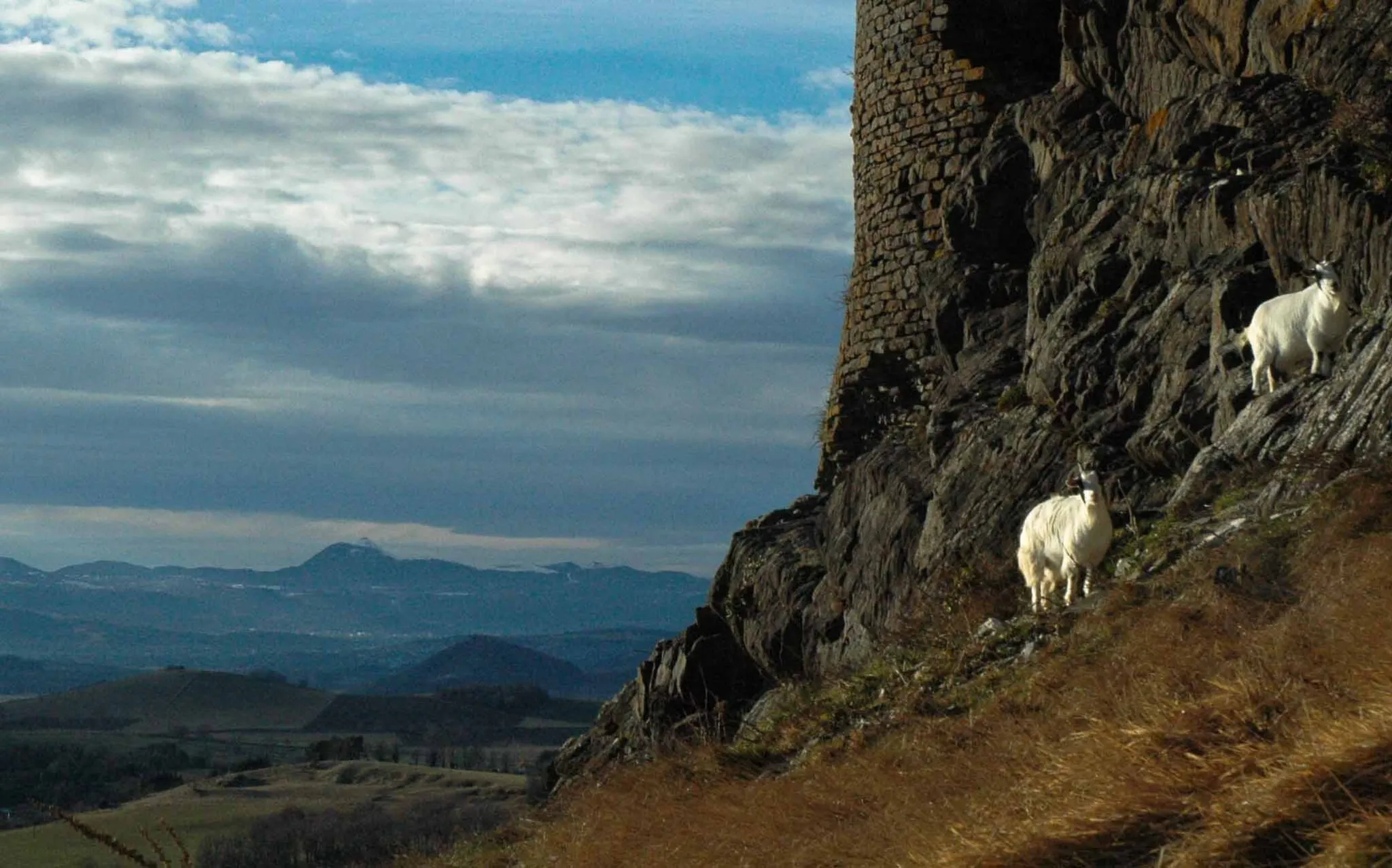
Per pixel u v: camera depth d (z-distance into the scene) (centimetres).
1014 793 768
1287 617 865
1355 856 514
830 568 2155
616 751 2442
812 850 898
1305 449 1207
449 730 19975
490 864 1623
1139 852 624
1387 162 1472
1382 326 1311
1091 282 1848
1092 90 2316
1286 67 1881
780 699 2042
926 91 2627
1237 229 1659
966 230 2377
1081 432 1727
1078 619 1193
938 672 1304
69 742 15175
